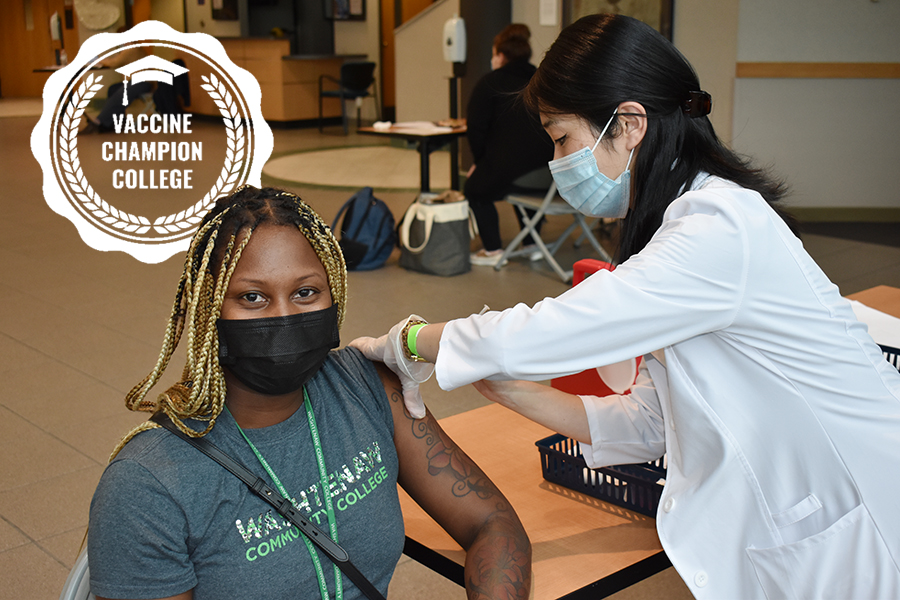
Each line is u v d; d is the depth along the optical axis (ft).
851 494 3.91
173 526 3.34
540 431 5.84
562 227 21.08
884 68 20.29
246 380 3.57
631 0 20.86
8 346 13.07
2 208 24.12
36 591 7.18
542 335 3.81
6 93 63.16
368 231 17.21
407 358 4.23
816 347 3.90
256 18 48.03
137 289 16.22
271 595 3.54
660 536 4.20
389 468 4.02
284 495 3.63
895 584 3.84
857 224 21.21
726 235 3.74
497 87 16.19
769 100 20.65
